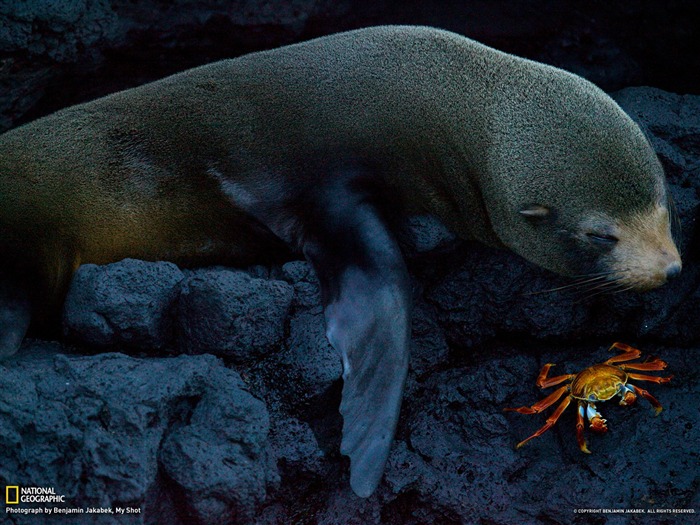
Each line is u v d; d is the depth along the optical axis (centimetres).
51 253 1158
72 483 889
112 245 1191
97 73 1513
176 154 1183
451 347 1234
